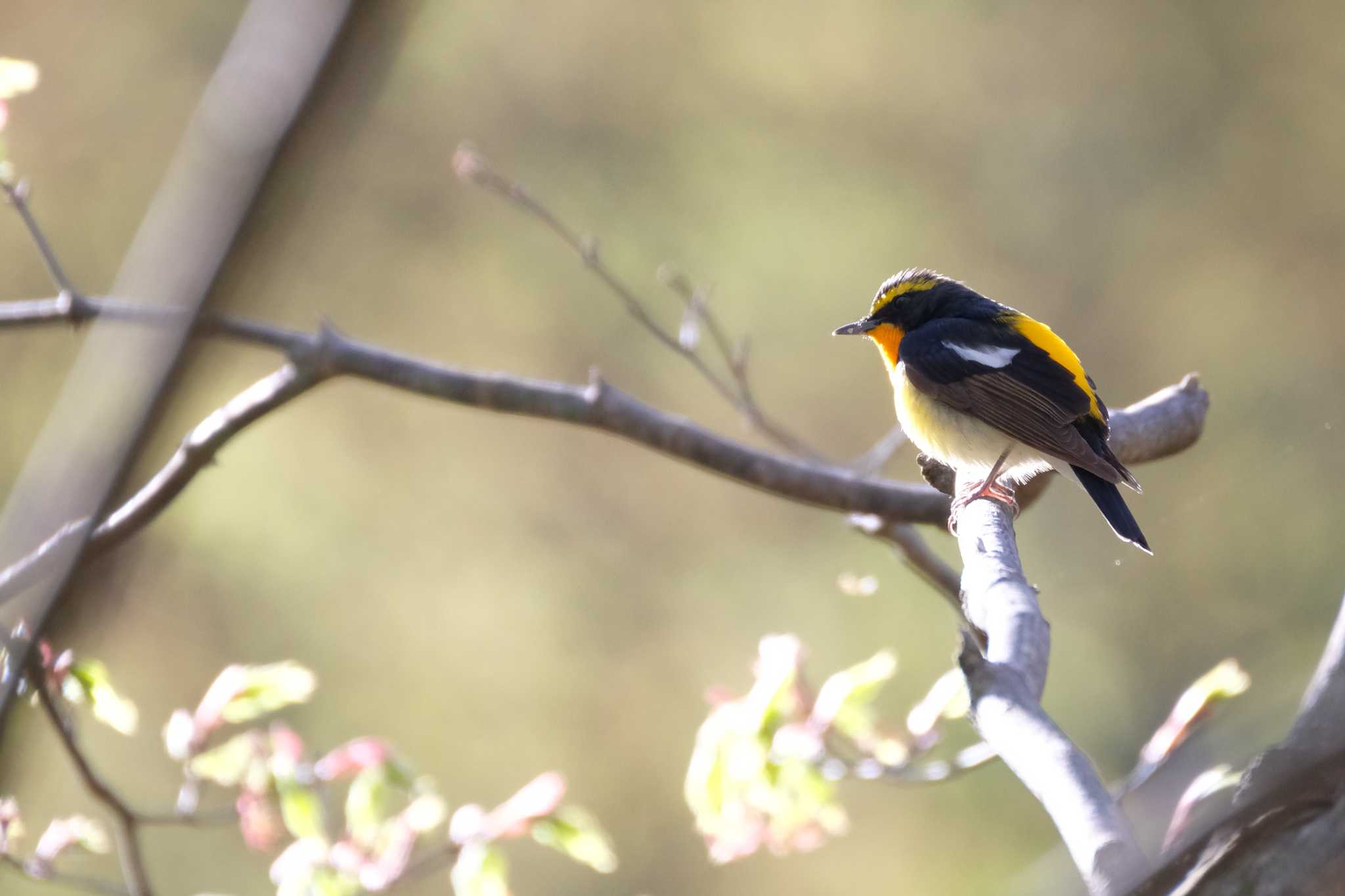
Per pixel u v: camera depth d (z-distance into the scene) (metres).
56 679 4.48
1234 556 17.14
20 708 4.26
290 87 1.25
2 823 4.80
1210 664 16.27
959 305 6.61
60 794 9.40
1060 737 2.44
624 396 6.02
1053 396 5.85
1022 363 6.00
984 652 3.39
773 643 5.71
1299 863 2.02
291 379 5.80
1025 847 14.32
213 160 1.28
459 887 5.11
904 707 15.68
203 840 12.80
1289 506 17.55
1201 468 18.09
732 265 18.50
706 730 5.58
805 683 5.73
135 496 5.56
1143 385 19.45
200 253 1.32
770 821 5.66
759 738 5.50
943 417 6.04
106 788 4.90
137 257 1.39
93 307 5.50
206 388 1.49
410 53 18.06
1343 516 17.42
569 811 5.27
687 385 17.84
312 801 5.20
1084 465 5.55
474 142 18.56
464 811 5.34
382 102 17.44
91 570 1.89
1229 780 3.84
